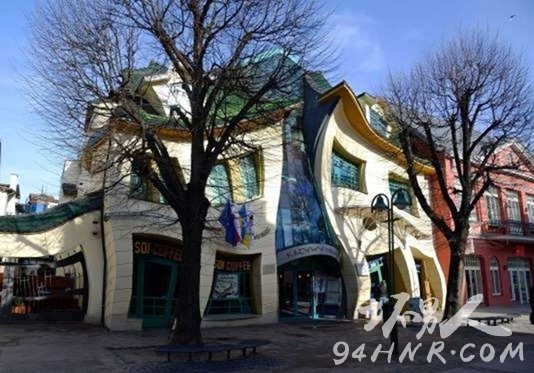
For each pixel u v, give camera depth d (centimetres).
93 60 1225
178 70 1301
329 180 2297
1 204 2892
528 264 3459
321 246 2134
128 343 1339
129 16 1245
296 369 1035
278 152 2109
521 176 3425
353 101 2305
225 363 1079
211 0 1275
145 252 1788
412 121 2130
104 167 1303
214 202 1959
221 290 1939
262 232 2009
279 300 2117
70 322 1780
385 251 2452
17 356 1115
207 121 1449
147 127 1236
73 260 1822
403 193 1748
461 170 2242
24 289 1805
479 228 3059
